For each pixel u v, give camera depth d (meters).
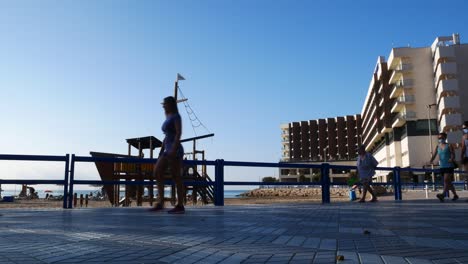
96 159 9.26
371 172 12.89
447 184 12.48
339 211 8.09
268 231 4.58
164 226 5.09
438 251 3.25
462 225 5.26
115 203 26.16
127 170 26.33
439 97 68.50
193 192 29.66
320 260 2.88
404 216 6.75
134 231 4.51
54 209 8.74
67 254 3.07
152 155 30.36
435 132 69.81
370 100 97.94
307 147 131.12
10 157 8.51
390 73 79.19
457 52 68.50
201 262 2.81
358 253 3.15
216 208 9.28
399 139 77.31
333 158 121.25
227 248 3.37
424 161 69.56
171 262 2.81
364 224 5.42
